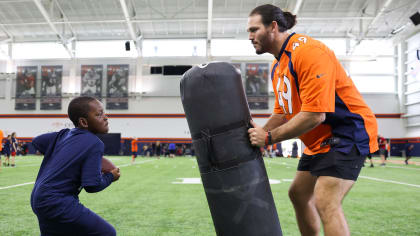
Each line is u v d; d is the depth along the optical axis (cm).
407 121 2505
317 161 176
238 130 160
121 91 2553
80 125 171
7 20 2280
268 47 182
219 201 161
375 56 2362
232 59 2405
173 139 2553
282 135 160
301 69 162
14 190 528
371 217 346
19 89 2583
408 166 1317
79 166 160
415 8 2064
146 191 540
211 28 2353
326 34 2436
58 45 2617
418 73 2303
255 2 2105
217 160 159
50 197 151
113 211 374
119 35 2522
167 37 2522
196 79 159
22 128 2572
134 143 1470
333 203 163
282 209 386
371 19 2114
